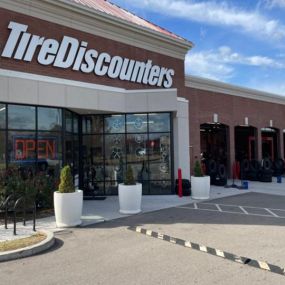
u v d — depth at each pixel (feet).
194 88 75.25
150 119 58.44
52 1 47.14
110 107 54.34
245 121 89.20
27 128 44.98
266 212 42.27
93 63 52.75
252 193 60.29
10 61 43.78
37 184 41.01
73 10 49.65
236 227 34.14
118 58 55.83
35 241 28.19
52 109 47.80
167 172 58.29
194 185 53.01
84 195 57.77
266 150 104.17
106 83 54.65
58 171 48.16
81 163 58.70
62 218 34.94
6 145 42.83
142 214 41.60
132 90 56.80
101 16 52.80
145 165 58.44
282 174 97.91
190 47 66.18
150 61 60.49
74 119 56.29
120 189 41.86
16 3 44.47
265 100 96.89
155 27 68.80
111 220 38.40
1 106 42.57
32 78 44.98
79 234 32.30
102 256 25.67
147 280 20.81
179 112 60.34
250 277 20.88
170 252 26.25
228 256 24.80
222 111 81.97
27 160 44.80
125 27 56.18
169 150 58.23
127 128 58.54
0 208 37.96
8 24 43.65
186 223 36.24
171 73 63.87
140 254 25.91
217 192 61.31
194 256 25.14
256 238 29.91
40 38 46.60
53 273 22.43
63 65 49.08
